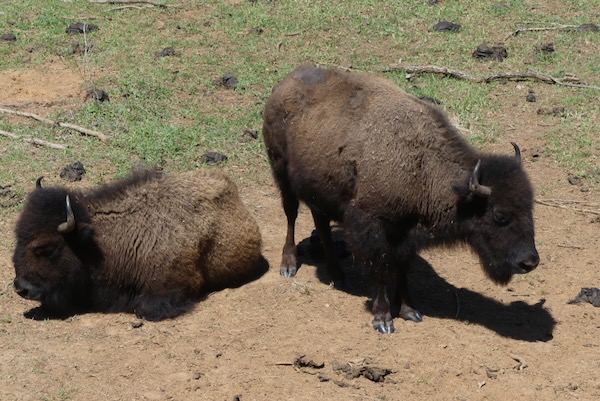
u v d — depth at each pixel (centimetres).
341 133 1005
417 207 977
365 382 906
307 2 1931
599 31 1816
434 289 1105
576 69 1681
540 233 1228
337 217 1044
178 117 1492
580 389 909
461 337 993
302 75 1091
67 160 1352
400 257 998
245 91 1576
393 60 1703
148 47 1712
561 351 976
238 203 1106
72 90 1546
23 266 996
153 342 963
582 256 1177
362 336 984
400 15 1883
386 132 975
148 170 1082
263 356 940
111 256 1027
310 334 984
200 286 1067
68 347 948
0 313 1016
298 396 877
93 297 1044
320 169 1022
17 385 872
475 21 1862
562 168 1391
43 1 1908
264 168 1382
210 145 1422
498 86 1622
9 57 1652
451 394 893
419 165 968
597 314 1049
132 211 1035
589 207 1292
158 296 1027
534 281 1123
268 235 1228
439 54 1733
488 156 980
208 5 1911
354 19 1859
